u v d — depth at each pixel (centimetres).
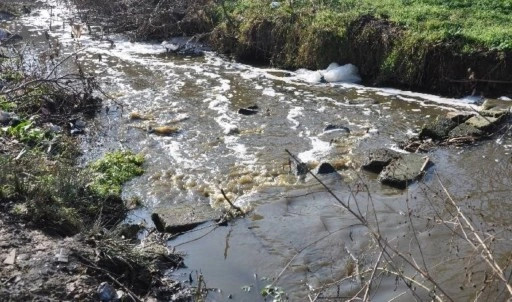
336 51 1152
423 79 1065
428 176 757
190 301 538
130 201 709
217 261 599
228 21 1301
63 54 1284
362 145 852
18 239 548
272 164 799
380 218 663
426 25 1091
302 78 1145
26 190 626
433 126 880
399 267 572
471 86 1021
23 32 1467
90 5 1532
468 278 550
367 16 1154
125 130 915
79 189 688
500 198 699
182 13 1418
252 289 554
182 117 962
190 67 1224
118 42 1404
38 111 918
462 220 646
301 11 1233
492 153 817
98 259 538
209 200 714
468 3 1181
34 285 484
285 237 636
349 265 582
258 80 1141
